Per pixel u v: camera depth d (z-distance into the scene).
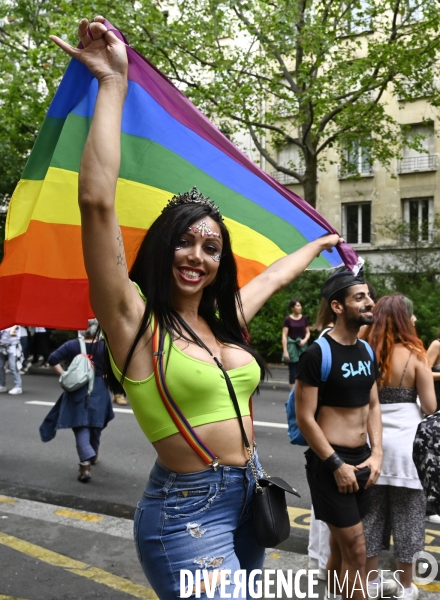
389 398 3.50
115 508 5.43
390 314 3.60
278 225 2.88
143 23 13.72
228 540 1.93
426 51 14.12
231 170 2.69
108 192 1.82
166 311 1.97
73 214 2.45
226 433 1.93
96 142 1.84
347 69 14.06
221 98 14.70
